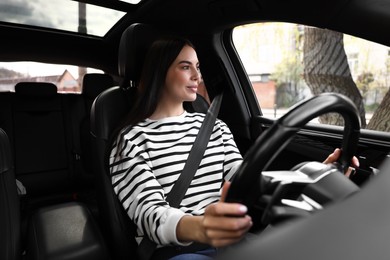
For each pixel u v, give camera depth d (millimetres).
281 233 320
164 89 1111
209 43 1955
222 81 2025
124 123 1048
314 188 504
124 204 950
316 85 1700
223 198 521
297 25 1646
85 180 2375
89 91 2432
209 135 1125
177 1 1812
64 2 2039
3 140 995
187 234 714
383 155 1278
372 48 1371
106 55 2545
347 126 609
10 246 914
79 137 2381
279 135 472
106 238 1094
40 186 2217
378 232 283
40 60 2318
